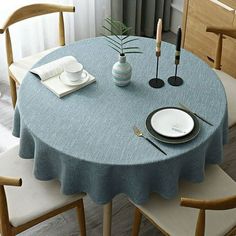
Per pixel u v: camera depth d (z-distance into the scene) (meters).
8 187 2.02
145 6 3.76
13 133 2.20
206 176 2.07
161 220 1.90
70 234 2.41
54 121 1.97
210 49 3.25
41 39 3.28
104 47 2.43
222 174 2.09
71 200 2.01
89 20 3.51
